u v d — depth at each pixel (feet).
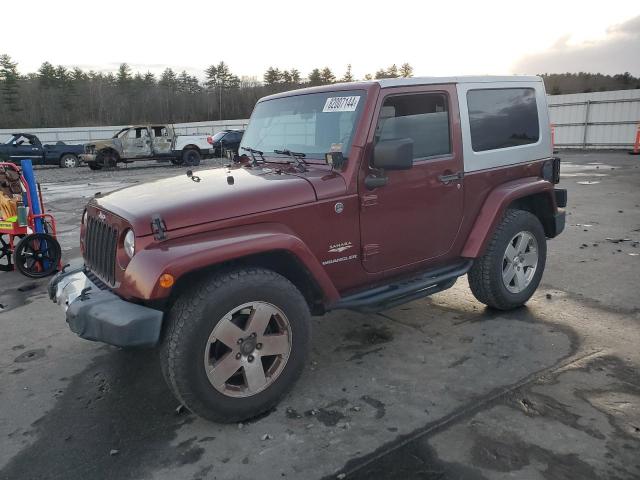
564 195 16.30
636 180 43.93
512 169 14.49
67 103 245.24
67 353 13.39
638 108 79.05
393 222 11.90
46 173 73.87
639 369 11.46
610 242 22.81
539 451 8.74
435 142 12.66
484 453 8.74
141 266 8.89
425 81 12.30
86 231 11.89
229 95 258.98
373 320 14.83
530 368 11.64
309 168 11.64
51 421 10.25
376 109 11.24
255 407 9.95
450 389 10.88
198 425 9.95
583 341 12.94
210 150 82.28
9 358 13.20
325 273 10.57
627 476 8.08
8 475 8.66
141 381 11.78
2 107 229.45
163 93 264.72
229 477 8.43
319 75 247.70
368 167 11.23
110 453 9.16
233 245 9.26
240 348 9.64
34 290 18.93
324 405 10.46
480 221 13.71
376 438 9.29
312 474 8.41
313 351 13.00
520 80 14.84
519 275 14.93
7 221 20.71
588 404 10.11
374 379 11.44
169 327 9.28
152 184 12.05
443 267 13.57
